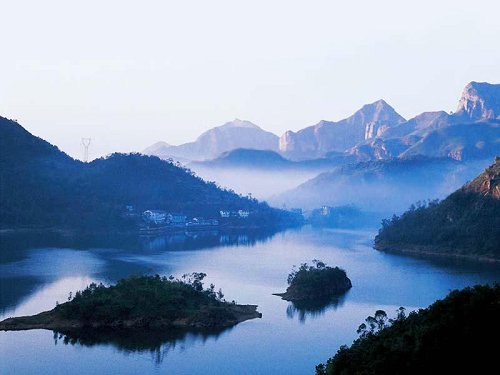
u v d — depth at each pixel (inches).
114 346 7352.4
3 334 7760.8
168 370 6569.9
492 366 4744.1
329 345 7401.6
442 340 4869.6
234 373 6486.2
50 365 6702.8
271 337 7731.3
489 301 5123.0
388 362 4864.7
